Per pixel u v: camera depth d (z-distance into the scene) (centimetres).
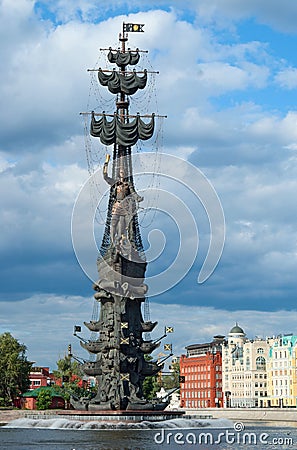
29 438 10931
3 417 15488
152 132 15675
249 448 9394
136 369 14762
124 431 12512
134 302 14975
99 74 16000
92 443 10088
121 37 16275
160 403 14862
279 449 9244
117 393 14400
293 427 14575
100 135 15525
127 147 15538
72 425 13625
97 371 14738
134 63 16112
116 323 14750
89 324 15038
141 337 15000
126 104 16012
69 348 15200
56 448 9319
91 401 14562
